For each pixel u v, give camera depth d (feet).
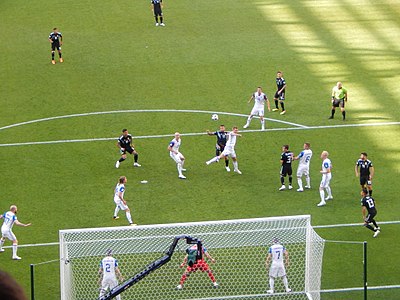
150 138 250.57
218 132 225.97
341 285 162.50
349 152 236.84
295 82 296.10
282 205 204.13
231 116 266.98
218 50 331.98
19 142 248.73
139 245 162.61
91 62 321.32
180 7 384.88
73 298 152.66
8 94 289.74
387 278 165.07
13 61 323.57
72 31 355.97
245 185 217.36
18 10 383.24
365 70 304.71
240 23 362.12
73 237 167.22
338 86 255.50
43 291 161.89
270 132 252.42
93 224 195.11
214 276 161.68
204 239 163.94
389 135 247.50
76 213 201.67
